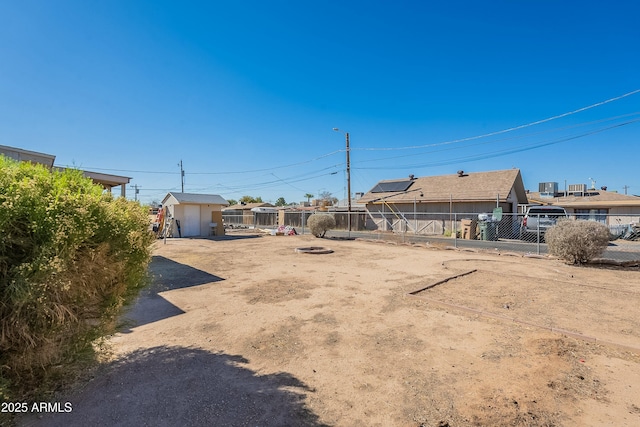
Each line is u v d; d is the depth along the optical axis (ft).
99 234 8.58
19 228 7.27
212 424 7.48
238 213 122.01
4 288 6.89
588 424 7.50
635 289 20.26
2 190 7.14
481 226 54.75
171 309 16.46
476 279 23.35
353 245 46.93
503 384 9.28
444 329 13.67
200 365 10.44
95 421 7.50
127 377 9.58
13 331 7.11
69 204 7.90
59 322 7.73
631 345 11.56
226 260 32.94
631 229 54.19
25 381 8.11
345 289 20.58
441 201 71.00
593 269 27.22
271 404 8.31
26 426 7.26
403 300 18.01
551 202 85.97
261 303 17.52
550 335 12.89
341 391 8.97
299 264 30.37
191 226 65.72
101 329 9.27
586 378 9.59
